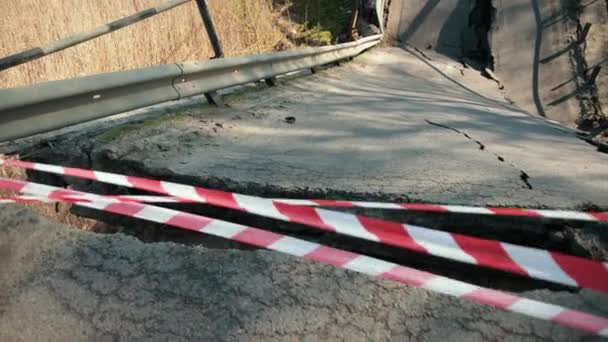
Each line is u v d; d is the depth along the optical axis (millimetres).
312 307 1310
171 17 7711
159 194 2107
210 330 1243
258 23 9664
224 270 1441
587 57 11594
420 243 1375
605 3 13008
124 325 1273
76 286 1402
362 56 10359
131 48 6648
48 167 1883
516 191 2266
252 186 2160
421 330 1238
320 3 13766
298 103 4402
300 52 5672
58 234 1613
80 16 6688
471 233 1952
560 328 1233
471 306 1302
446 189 2227
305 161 2596
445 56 13086
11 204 1769
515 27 12930
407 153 2990
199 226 1483
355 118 4016
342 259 1333
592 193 2338
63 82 2275
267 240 1404
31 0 6684
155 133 2848
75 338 1250
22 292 1396
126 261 1487
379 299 1330
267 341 1211
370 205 1853
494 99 9219
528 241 1930
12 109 2018
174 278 1416
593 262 1263
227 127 3266
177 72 3197
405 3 15234
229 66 3910
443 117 4688
